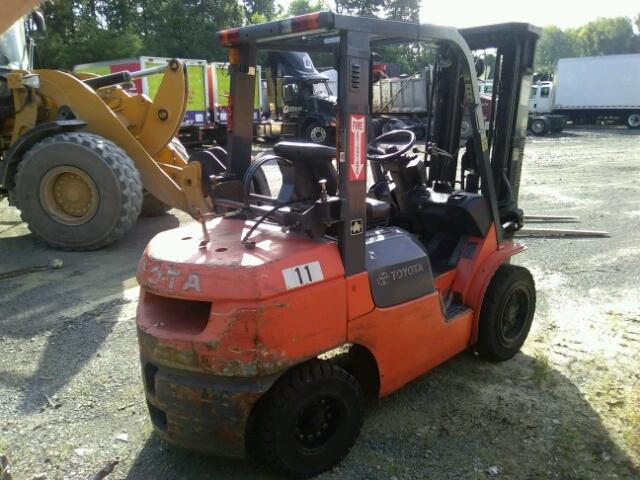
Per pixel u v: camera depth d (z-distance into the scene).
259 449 2.73
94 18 33.56
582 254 6.55
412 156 4.02
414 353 3.26
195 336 2.58
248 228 3.12
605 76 26.39
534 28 3.99
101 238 6.56
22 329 4.56
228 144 3.46
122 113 7.55
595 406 3.49
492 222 3.86
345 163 2.69
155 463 3.00
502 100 4.16
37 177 6.51
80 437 3.22
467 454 3.04
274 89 19.53
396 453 3.05
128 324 4.66
